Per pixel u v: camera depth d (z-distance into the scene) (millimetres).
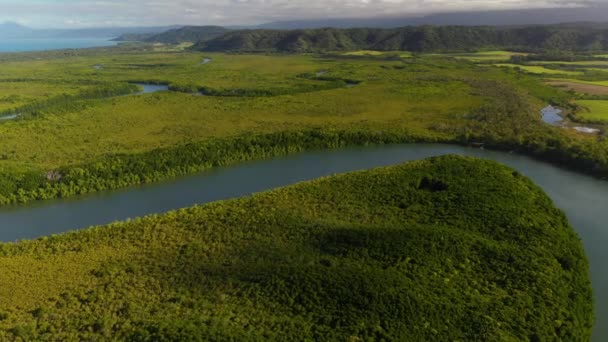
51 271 65000
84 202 102312
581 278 66250
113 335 51156
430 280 60656
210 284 60500
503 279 62375
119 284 60906
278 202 86312
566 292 61750
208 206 86438
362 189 91062
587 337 56969
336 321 53062
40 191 103062
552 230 75000
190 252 68750
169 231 76312
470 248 68125
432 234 69875
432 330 51969
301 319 53531
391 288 57375
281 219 78375
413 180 93812
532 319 55469
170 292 59094
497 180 92438
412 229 71688
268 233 74125
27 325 52938
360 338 50500
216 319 52844
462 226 74750
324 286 58125
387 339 50438
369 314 53719
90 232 77250
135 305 56125
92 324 53188
